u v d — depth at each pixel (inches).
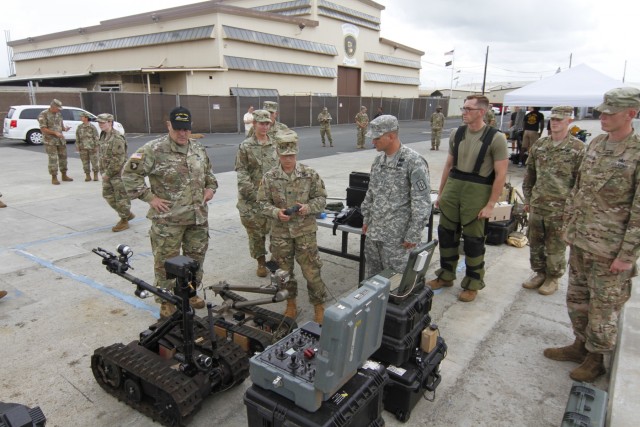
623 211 106.1
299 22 1214.3
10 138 655.8
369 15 1515.7
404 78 1786.4
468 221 155.3
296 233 137.3
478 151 149.5
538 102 358.9
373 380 87.4
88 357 127.5
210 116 908.0
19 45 1640.0
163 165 137.9
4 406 66.3
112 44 1238.9
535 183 167.0
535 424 102.6
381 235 133.0
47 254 209.0
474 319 150.3
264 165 172.1
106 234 240.8
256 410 83.2
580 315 121.0
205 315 151.2
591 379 116.6
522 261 204.2
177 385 98.6
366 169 449.1
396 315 100.5
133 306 157.9
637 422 92.3
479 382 117.6
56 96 842.2
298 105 1098.7
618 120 103.7
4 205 297.1
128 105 852.0
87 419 103.4
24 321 146.6
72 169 448.8
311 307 159.9
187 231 147.6
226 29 1026.1
